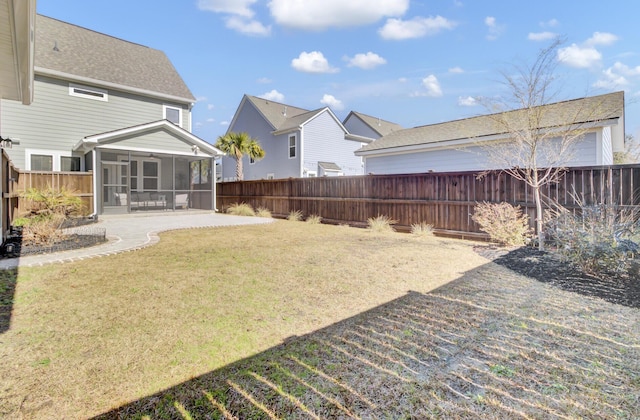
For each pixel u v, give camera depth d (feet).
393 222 30.71
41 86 39.99
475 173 25.11
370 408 6.00
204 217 42.01
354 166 77.77
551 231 18.94
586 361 7.50
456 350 8.07
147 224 33.91
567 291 12.41
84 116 43.04
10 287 12.76
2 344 8.27
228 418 5.76
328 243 23.35
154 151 42.63
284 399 6.26
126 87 45.34
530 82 21.34
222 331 9.14
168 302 11.30
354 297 11.98
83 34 49.34
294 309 10.82
